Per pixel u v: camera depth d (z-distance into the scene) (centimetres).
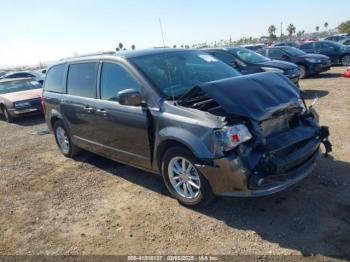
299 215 383
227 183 362
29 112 1136
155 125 425
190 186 413
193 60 516
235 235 364
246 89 394
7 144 863
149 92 437
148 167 464
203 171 376
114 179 546
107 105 499
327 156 482
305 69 1430
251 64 1069
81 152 674
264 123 382
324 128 427
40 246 392
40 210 476
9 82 1286
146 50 521
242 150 359
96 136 548
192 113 388
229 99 371
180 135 389
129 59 478
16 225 444
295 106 413
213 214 407
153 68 467
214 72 505
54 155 715
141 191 491
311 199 410
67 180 568
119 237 389
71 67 602
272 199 421
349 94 997
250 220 386
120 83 482
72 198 500
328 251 323
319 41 1903
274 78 443
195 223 395
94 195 499
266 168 352
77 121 583
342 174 462
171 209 431
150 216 422
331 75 1489
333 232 348
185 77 473
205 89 383
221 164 358
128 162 500
